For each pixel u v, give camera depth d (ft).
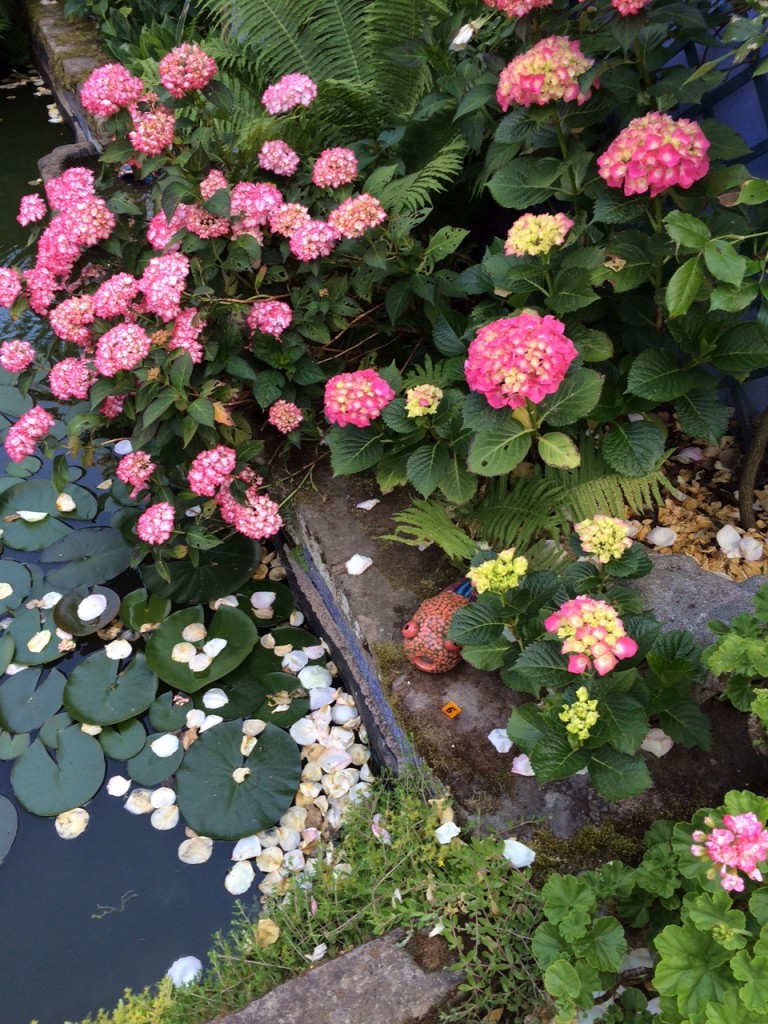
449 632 5.76
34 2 18.70
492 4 6.45
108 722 7.59
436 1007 4.83
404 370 8.80
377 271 7.76
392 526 7.64
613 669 5.44
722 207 6.63
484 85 7.05
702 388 6.43
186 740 7.50
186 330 7.22
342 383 6.67
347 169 7.68
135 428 7.50
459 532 7.03
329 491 8.10
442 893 5.15
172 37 11.96
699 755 5.70
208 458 7.37
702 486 7.47
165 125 7.16
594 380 6.09
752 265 5.49
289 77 7.82
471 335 7.12
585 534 5.35
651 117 5.70
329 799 7.04
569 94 5.96
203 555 8.77
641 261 6.34
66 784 7.29
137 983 6.18
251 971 5.44
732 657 4.97
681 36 6.59
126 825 7.08
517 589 5.72
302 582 8.52
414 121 8.39
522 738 5.33
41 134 17.39
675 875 4.76
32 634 8.44
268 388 7.91
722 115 7.39
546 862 5.28
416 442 7.17
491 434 6.19
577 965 4.51
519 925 5.01
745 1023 3.98
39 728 7.73
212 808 6.99
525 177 6.82
